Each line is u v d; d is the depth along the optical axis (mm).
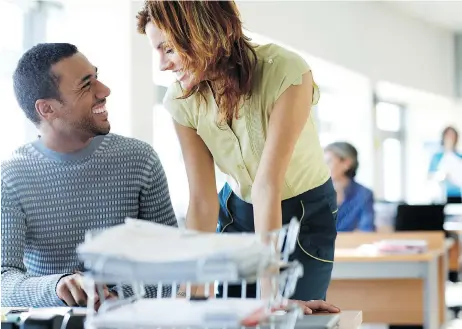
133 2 3727
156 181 1804
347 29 7035
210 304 956
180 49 1452
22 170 1707
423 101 9609
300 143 1803
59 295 1458
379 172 8531
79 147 1747
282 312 990
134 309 917
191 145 1826
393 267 3754
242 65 1594
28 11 3502
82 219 1725
